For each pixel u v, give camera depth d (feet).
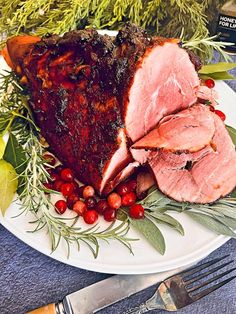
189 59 1.14
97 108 1.08
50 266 1.06
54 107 1.12
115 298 0.98
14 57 1.22
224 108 1.30
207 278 1.04
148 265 1.00
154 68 1.08
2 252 1.07
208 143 1.12
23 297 1.02
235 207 1.10
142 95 1.08
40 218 1.05
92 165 1.10
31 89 1.18
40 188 1.08
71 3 1.48
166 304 0.99
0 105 1.22
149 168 1.12
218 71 1.35
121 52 1.07
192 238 1.05
